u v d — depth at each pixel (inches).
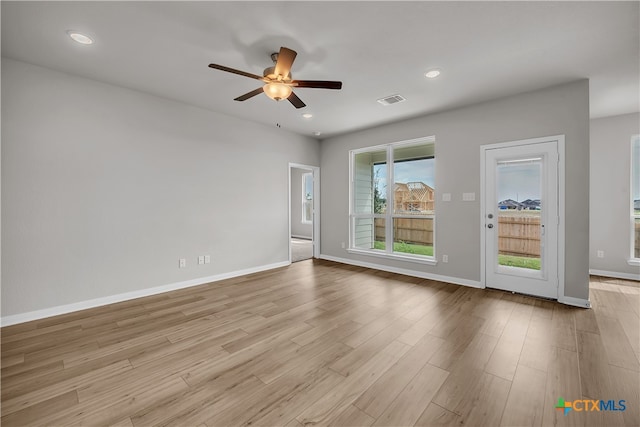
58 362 80.4
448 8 77.5
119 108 130.6
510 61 105.8
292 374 74.9
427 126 168.9
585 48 97.0
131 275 134.8
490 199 145.7
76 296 119.6
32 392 67.6
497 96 138.7
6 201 104.1
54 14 79.5
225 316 113.2
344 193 217.8
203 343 91.4
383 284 157.9
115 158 129.8
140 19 82.3
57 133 114.8
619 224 168.1
